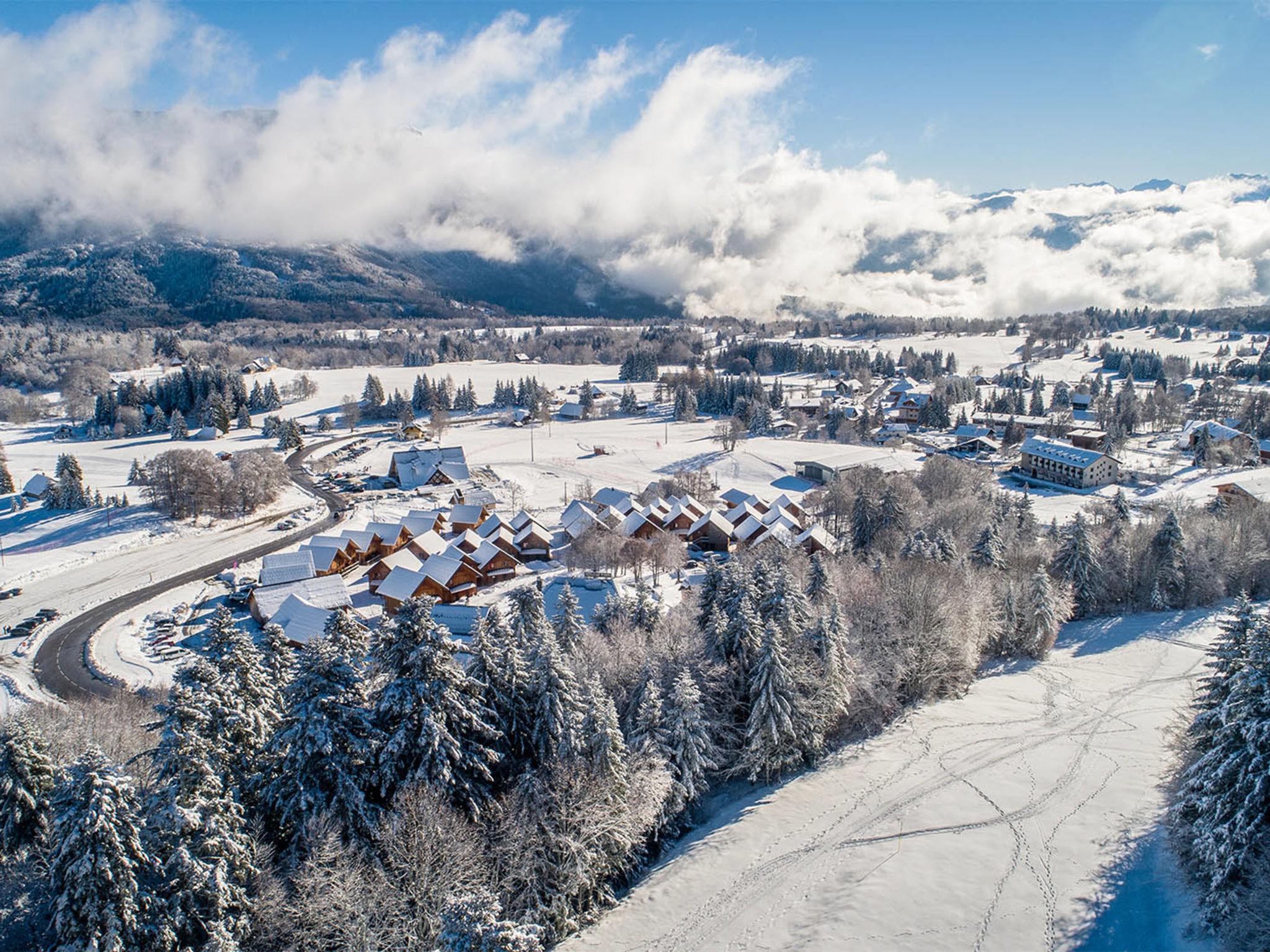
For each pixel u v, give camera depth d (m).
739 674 62.50
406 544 125.44
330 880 36.72
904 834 51.09
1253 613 44.66
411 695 44.69
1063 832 49.47
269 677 48.84
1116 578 96.19
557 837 44.25
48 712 62.25
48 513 140.88
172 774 37.72
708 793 59.19
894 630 71.12
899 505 115.25
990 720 67.25
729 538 126.31
